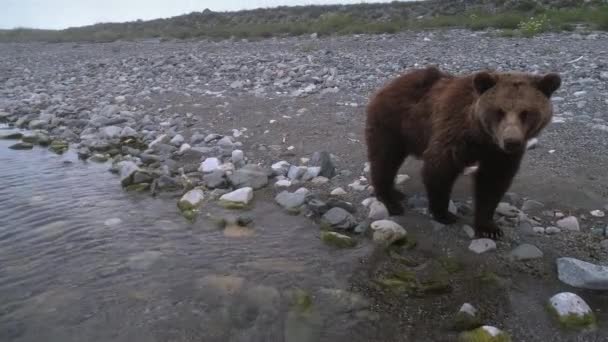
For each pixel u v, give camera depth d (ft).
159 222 9.05
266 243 8.10
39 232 8.61
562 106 14.33
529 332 5.73
